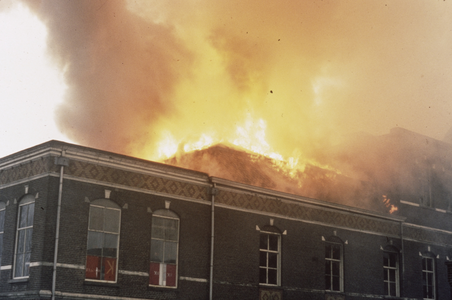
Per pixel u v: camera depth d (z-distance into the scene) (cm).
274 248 2895
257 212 2839
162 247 2489
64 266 2166
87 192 2289
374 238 3356
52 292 2109
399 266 3469
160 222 2509
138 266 2381
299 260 2956
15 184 2370
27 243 2262
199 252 2588
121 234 2358
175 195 2561
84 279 2212
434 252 3684
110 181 2364
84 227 2253
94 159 2328
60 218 2194
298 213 3014
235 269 2691
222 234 2681
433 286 3638
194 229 2592
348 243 3212
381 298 3294
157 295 2417
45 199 2184
